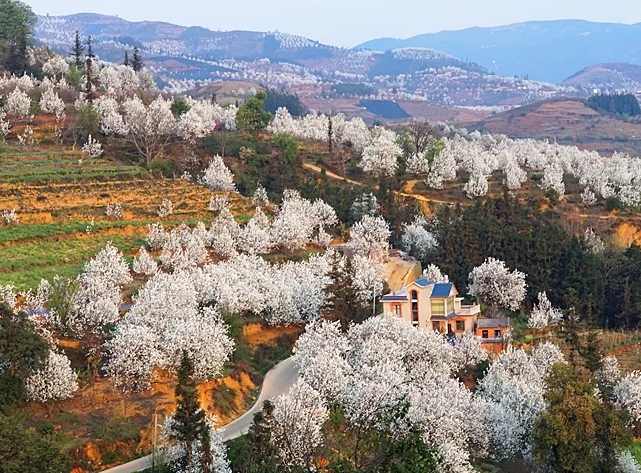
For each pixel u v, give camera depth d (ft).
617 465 258.57
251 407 290.15
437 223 533.14
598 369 317.63
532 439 262.06
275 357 347.97
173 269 386.11
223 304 336.49
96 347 279.08
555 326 405.39
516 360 310.24
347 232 528.22
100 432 242.17
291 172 629.10
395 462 233.96
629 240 622.13
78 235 424.05
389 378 265.34
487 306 432.66
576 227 618.03
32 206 449.48
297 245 462.60
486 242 481.87
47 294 305.32
